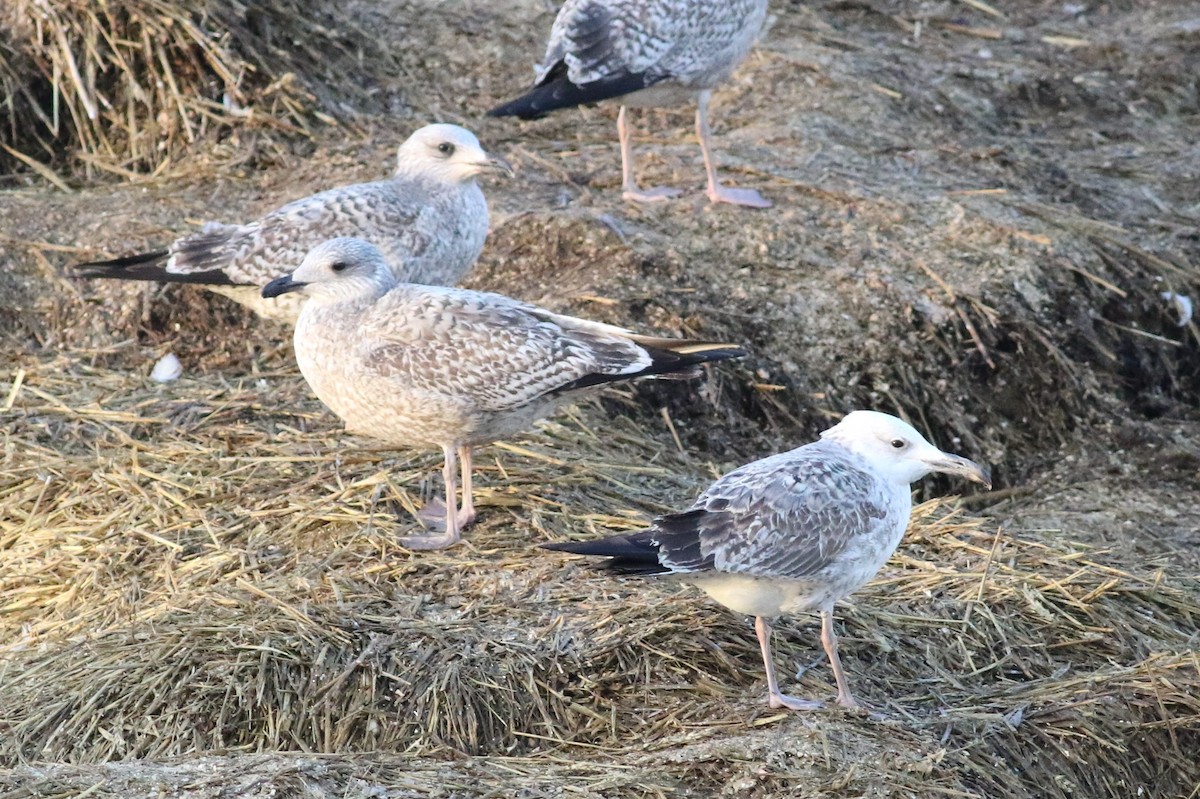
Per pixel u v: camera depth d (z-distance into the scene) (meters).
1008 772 8.82
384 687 9.21
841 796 8.19
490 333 10.19
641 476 11.76
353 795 8.07
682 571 8.35
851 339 13.59
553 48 14.21
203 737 9.02
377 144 15.84
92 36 15.91
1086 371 13.97
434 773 8.36
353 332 10.32
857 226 14.71
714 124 16.70
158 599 10.16
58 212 14.84
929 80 17.98
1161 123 18.06
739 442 12.80
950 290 13.99
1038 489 13.05
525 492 11.18
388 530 10.70
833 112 16.86
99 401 12.44
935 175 15.88
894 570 10.76
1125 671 9.83
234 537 10.75
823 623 8.93
